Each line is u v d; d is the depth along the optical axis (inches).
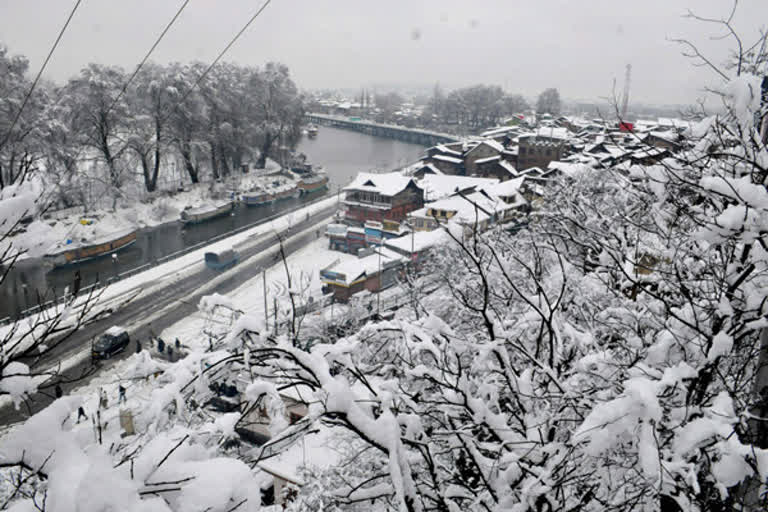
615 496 243.9
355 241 2509.8
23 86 2130.9
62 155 2073.1
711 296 306.8
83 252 2170.3
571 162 2496.3
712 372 255.8
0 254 220.8
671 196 291.3
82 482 131.0
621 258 341.7
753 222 197.5
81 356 1365.7
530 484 214.4
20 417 974.4
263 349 218.2
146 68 3211.1
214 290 1967.3
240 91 3838.6
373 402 233.3
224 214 3097.9
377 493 235.5
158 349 1467.8
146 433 208.7
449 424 284.4
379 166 5044.3
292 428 205.6
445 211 2443.4
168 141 3152.1
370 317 1229.7
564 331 316.2
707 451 205.6
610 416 172.6
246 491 146.1
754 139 237.9
